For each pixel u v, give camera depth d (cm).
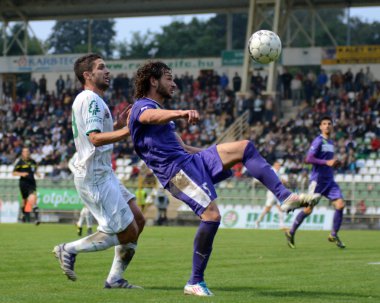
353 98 7169
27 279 1828
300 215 3089
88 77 1592
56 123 7988
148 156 1509
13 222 6103
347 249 3033
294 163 6275
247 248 3064
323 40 9138
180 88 7912
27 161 5122
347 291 1566
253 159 1458
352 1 7612
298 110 7294
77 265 2197
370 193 5591
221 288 1614
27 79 9956
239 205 5659
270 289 1598
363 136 6744
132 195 1616
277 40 1811
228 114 7356
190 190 1473
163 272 2028
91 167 1538
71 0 8181
